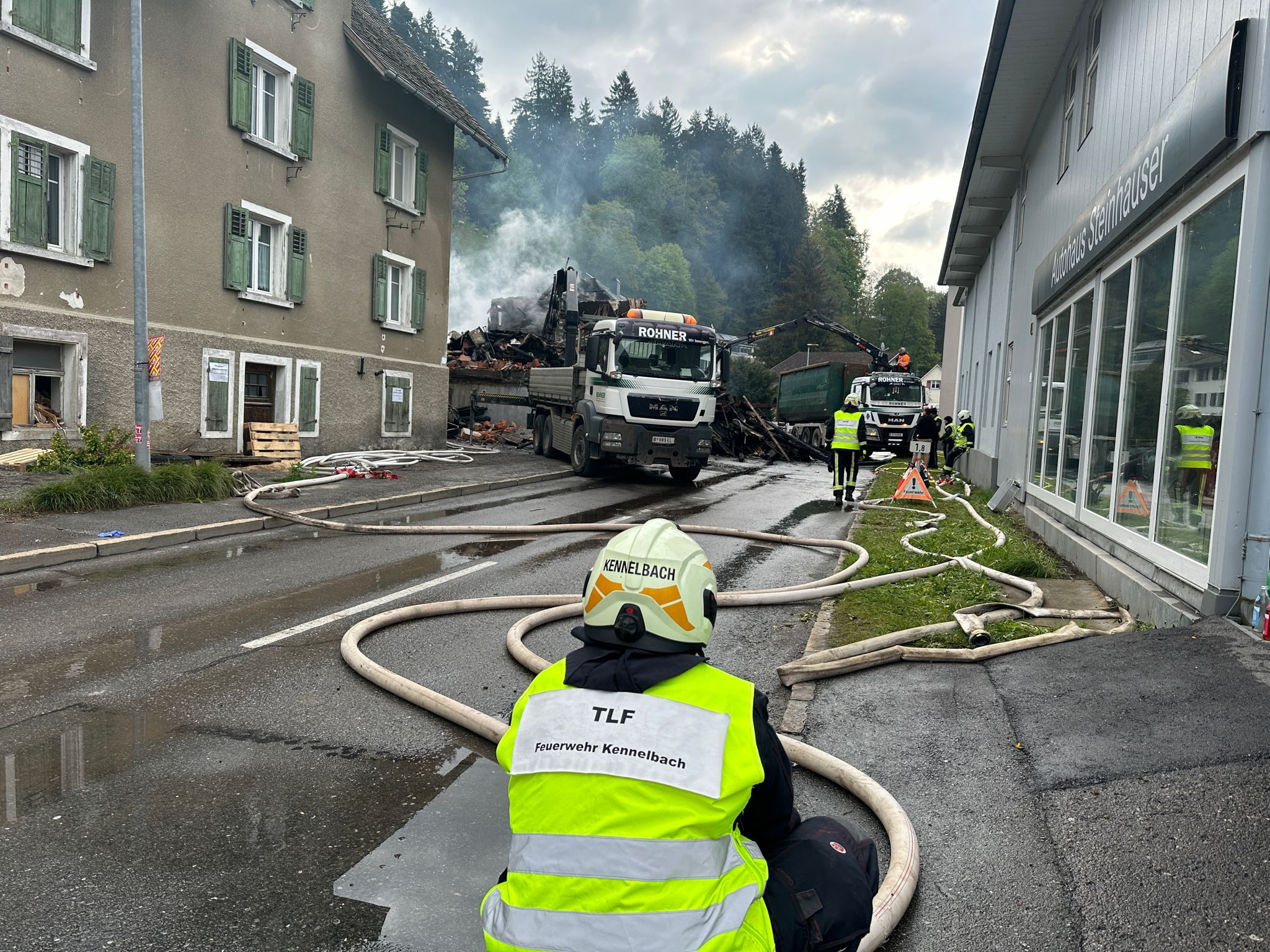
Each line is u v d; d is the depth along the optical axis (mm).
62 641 5793
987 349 21719
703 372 17516
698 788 1707
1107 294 8891
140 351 11609
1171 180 6465
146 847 3275
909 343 123625
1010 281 17609
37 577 7676
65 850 3234
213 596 7203
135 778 3846
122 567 8180
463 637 6238
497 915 1755
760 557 9797
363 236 19375
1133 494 7520
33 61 12102
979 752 4199
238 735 4359
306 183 17516
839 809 3766
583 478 18469
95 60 13008
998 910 2924
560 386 20719
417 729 4508
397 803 3695
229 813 3561
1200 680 4535
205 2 14828
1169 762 3734
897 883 2961
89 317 13078
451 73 101375
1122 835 3281
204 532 9805
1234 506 5371
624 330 17094
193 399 15070
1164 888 2936
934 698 4961
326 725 4516
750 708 1870
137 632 6066
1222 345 5652
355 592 7484
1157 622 6238
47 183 12391
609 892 1659
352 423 19375
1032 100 14344
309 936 2777
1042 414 12523
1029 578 8617
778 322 96312
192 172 14836
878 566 8906
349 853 3283
